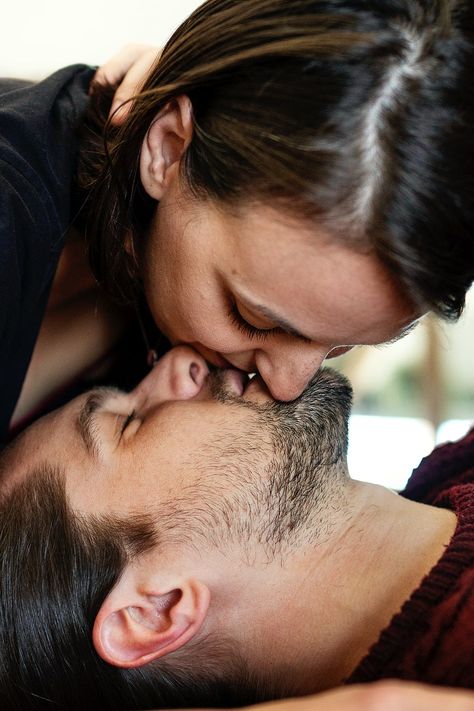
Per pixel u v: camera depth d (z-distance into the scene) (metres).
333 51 0.72
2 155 0.96
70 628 0.91
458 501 0.96
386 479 1.97
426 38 0.72
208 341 0.91
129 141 0.90
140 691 0.92
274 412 0.96
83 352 1.26
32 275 0.99
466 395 2.05
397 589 0.89
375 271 0.75
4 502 0.96
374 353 2.08
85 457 0.96
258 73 0.77
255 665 0.92
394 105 0.72
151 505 0.92
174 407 0.98
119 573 0.91
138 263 0.98
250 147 0.77
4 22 1.87
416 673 0.76
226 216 0.80
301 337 0.82
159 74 0.89
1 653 0.91
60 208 0.99
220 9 0.83
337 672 0.88
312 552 0.92
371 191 0.72
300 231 0.75
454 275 0.75
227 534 0.91
